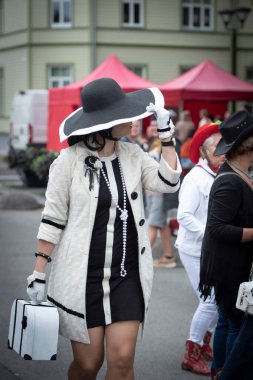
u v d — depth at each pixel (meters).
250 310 4.02
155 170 4.05
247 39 36.59
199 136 5.30
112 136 3.96
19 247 10.84
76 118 4.01
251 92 17.61
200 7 35.84
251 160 4.32
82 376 4.02
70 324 3.88
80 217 3.88
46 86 35.59
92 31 34.44
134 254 3.96
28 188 19.92
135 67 35.38
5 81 38.34
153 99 4.01
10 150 24.72
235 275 4.26
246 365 4.11
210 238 4.32
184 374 5.39
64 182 3.91
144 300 3.94
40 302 3.94
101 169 3.94
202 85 17.33
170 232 9.42
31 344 3.77
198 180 5.29
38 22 35.38
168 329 6.53
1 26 38.22
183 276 8.86
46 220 3.92
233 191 4.21
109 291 3.90
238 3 36.03
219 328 4.81
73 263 3.87
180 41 35.66
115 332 3.87
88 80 16.75
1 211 15.20
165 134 3.95
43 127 23.09
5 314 6.88
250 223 4.26
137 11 35.19
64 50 35.06
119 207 3.91
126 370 3.89
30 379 5.25
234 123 4.39
